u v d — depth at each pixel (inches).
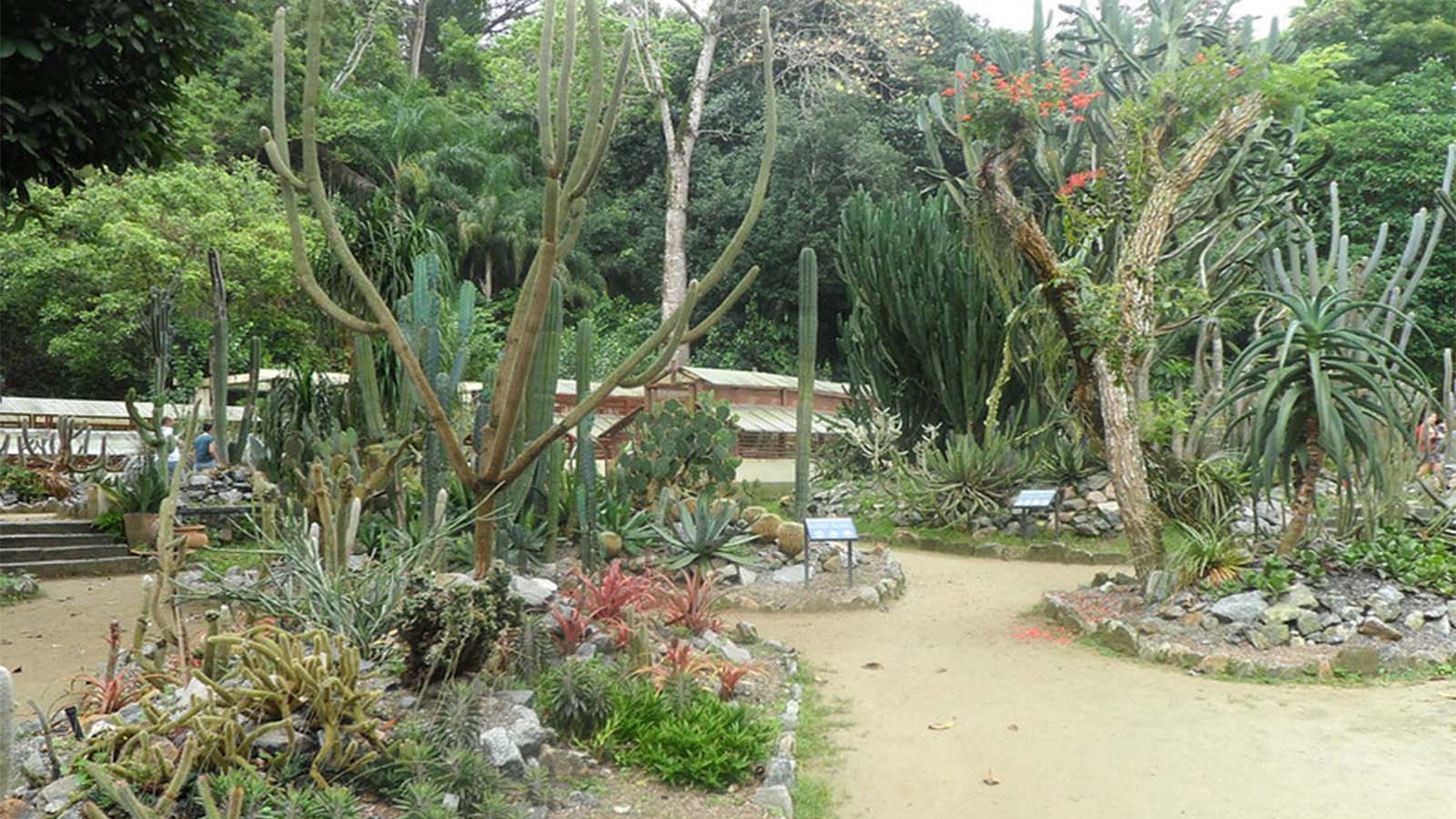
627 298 1309.1
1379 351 285.1
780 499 614.2
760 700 223.1
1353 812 164.4
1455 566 283.0
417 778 144.2
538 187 1307.8
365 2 1333.7
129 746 139.9
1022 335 519.5
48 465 569.3
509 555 329.1
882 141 1143.6
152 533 414.6
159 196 793.6
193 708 139.8
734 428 470.6
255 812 129.1
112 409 757.3
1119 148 368.5
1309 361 288.7
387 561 205.8
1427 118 776.3
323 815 131.6
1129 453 319.6
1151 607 293.1
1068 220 346.3
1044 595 336.5
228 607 188.4
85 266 778.8
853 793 175.5
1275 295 302.7
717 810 158.6
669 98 1222.9
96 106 277.9
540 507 358.3
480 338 962.7
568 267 1218.6
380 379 441.4
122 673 181.9
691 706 190.2
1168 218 337.1
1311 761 187.9
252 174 882.8
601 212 1266.0
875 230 578.6
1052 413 516.7
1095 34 456.1
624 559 359.6
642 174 1344.7
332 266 450.9
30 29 260.8
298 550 201.8
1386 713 215.6
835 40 1072.2
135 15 273.1
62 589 363.9
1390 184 772.0
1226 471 440.1
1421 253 762.8
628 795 161.9
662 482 418.3
